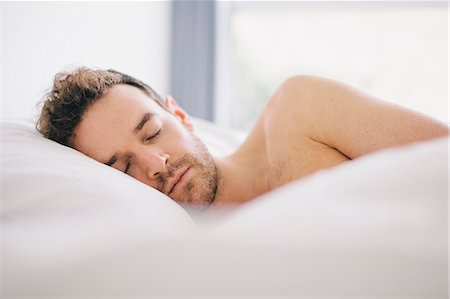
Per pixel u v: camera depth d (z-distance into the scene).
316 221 0.26
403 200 0.27
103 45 2.20
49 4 1.76
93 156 0.81
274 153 1.00
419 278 0.22
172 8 2.95
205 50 2.90
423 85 2.79
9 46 1.53
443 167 0.29
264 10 2.90
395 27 2.79
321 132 0.94
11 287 0.27
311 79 1.02
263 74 3.02
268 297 0.24
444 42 2.73
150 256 0.27
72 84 0.85
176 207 0.61
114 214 0.48
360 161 0.34
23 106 1.61
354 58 2.87
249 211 0.30
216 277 0.25
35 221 0.44
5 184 0.51
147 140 0.85
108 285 0.26
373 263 0.23
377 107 0.88
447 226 0.25
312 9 2.83
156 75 2.83
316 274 0.24
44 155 0.61
